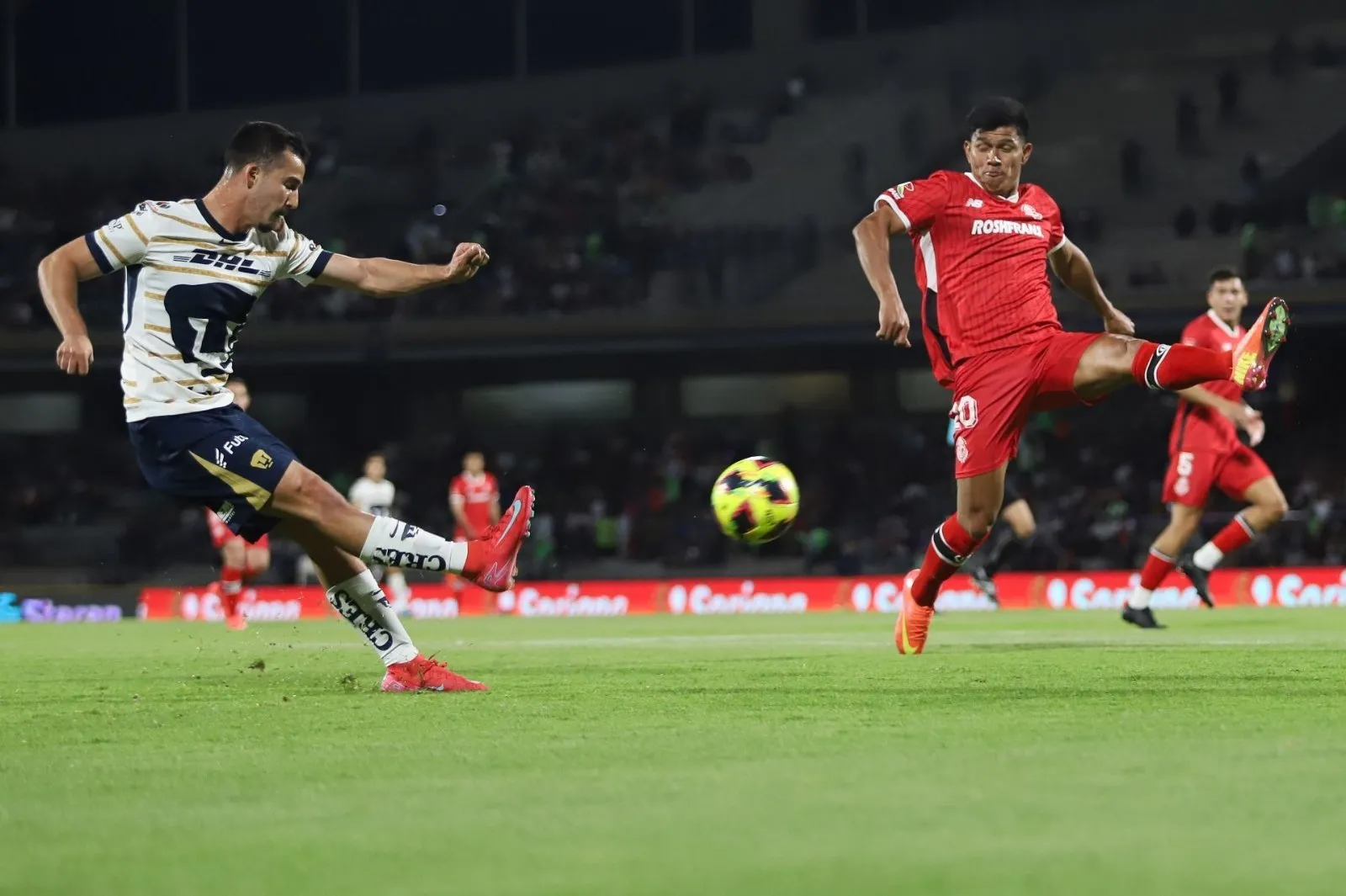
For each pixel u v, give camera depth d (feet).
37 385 387.14
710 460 368.48
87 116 444.55
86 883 33.45
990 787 43.83
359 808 42.60
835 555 337.52
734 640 144.25
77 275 72.13
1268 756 49.65
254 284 74.23
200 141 432.25
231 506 73.82
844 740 55.21
